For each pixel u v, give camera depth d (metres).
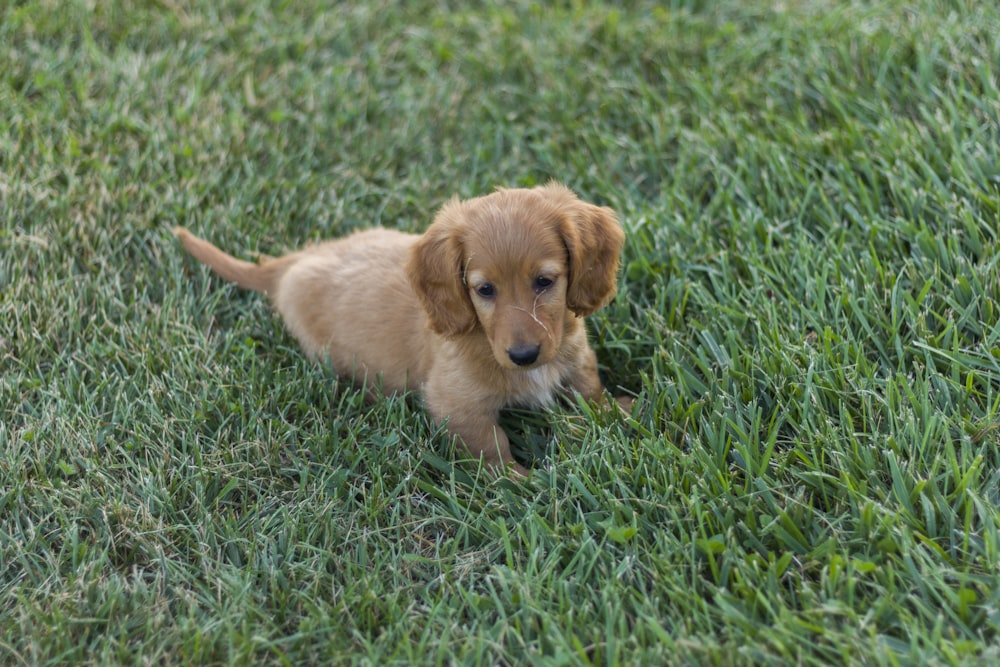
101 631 1.30
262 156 1.67
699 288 1.47
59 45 1.77
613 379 1.47
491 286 1.34
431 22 1.83
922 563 1.26
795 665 1.23
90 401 1.43
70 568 1.33
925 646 1.23
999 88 1.58
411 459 1.39
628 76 1.72
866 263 1.46
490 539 1.34
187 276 1.56
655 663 1.25
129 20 1.80
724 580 1.29
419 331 1.43
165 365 1.46
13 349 1.48
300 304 1.48
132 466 1.39
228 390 1.44
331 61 1.78
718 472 1.33
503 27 1.80
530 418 1.43
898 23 1.68
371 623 1.29
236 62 1.76
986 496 1.29
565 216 1.35
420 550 1.34
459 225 1.35
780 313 1.44
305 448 1.40
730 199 1.55
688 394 1.40
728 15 1.79
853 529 1.30
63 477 1.39
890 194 1.53
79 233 1.56
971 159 1.51
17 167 1.61
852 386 1.37
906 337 1.41
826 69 1.65
